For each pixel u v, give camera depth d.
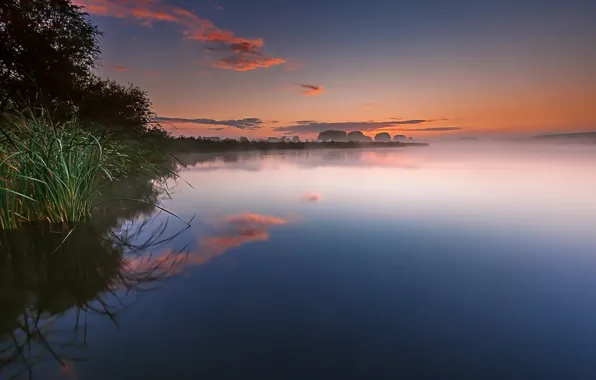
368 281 2.29
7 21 10.56
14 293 2.05
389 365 1.41
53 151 3.60
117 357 1.43
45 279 2.26
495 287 2.21
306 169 10.94
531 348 1.53
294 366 1.39
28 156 3.49
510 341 1.59
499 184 7.05
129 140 5.99
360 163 14.18
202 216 4.19
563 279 2.34
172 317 1.78
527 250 2.96
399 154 24.48
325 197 5.54
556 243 3.17
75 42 12.20
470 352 1.50
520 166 12.29
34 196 3.54
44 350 1.47
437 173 9.52
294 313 1.84
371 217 4.13
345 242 3.15
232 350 1.50
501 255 2.82
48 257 2.66
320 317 1.80
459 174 9.27
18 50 10.97
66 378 1.30
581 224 3.82
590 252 2.91
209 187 6.70
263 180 7.91
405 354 1.49
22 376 1.30
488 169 10.90
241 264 2.60
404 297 2.06
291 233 3.46
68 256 2.69
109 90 13.62
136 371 1.35
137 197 5.45
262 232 3.49
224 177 8.52
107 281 2.25
